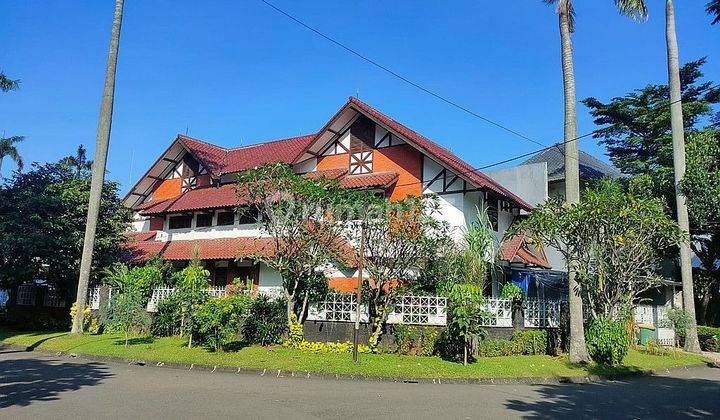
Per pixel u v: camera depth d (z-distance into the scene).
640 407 10.05
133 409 8.23
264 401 9.29
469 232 16.58
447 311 14.91
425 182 21.70
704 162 22.64
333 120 23.48
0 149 32.59
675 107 22.41
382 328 16.06
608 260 16.34
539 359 15.60
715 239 27.20
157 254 24.77
